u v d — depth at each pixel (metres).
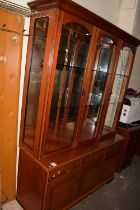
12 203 1.96
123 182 2.70
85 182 2.07
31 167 1.72
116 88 2.42
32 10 1.54
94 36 1.67
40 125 1.55
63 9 1.34
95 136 2.18
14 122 1.78
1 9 1.44
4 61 1.57
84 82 1.76
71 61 1.80
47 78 1.44
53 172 1.57
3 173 1.83
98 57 2.01
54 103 1.76
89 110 2.19
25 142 1.82
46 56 1.43
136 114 3.02
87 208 2.08
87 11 1.46
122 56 2.33
